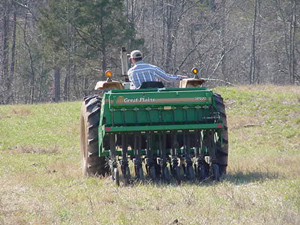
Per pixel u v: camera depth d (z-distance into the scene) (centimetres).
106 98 3081
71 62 15638
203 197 2597
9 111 8775
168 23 16538
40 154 5138
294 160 4053
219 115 3116
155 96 3078
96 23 14162
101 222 2197
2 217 2325
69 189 2986
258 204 2408
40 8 15612
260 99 7688
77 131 6944
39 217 2308
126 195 2689
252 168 3684
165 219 2192
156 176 3194
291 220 2103
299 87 8844
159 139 3122
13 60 18975
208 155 3262
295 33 19675
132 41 14462
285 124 6500
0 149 5556
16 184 3238
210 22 17112
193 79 3394
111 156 3095
